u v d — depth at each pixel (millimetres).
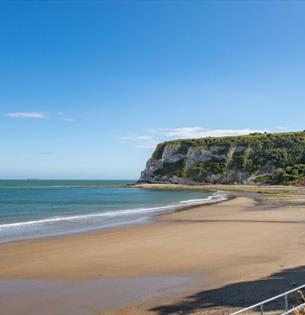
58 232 27672
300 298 11086
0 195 89562
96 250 20547
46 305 11867
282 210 44375
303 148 158000
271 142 167000
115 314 11086
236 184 156625
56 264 17297
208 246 21484
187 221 34500
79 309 11516
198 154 175875
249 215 39062
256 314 10164
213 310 10969
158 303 11898
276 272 15172
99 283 14211
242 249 20438
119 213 42750
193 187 138375
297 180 138875
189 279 14672
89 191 116750
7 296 12727
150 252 19922
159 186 151375
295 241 22641
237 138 176250
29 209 50281
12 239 24406
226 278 14633
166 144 189000
